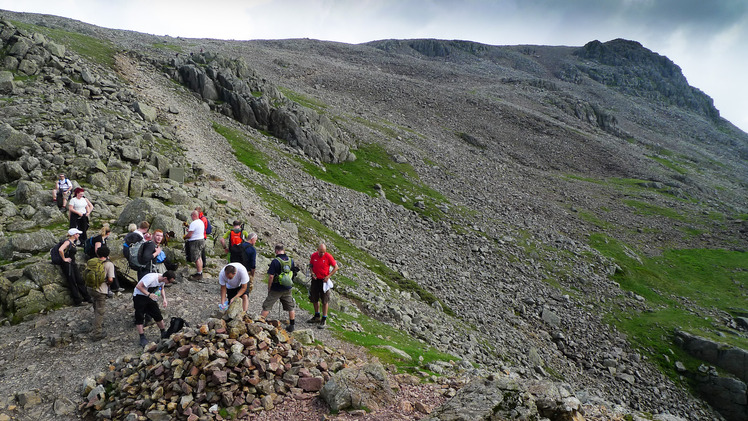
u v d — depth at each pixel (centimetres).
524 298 3997
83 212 1675
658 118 19300
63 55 4656
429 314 2744
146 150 3052
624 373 3338
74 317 1302
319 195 4481
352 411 867
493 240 5125
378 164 6656
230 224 2495
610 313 4150
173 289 1520
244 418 844
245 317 1066
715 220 7625
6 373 1030
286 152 5503
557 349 3394
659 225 7144
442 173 7106
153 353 1029
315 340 1359
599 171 10188
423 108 11594
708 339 3712
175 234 1842
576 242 5638
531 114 12850
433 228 4962
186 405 852
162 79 5978
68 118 3131
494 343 2864
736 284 5262
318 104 8944
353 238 3756
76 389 979
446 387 1075
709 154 15588
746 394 3256
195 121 4966
